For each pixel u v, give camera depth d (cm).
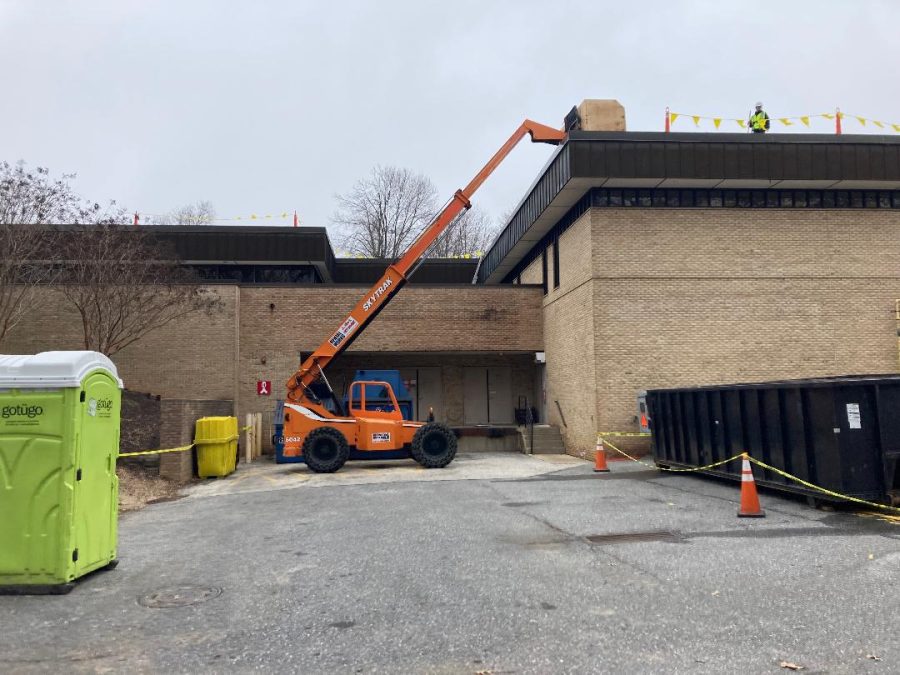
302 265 2772
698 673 434
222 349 2366
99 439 714
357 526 966
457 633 516
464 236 6031
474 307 2542
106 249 1948
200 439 1719
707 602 575
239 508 1206
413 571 700
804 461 1042
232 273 2816
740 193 1995
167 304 2097
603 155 1845
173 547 860
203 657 477
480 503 1152
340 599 609
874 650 464
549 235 2466
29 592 638
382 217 5650
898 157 1916
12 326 2033
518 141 2045
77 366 664
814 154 1888
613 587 625
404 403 2141
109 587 665
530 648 482
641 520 953
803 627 511
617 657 462
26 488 647
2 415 654
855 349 1975
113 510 748
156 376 2339
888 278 2003
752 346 1955
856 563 686
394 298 2517
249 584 667
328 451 1745
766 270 1977
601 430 1908
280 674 446
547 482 1441
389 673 445
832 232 2002
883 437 987
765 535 836
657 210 1970
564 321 2252
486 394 2812
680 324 1947
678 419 1489
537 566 707
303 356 2505
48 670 457
